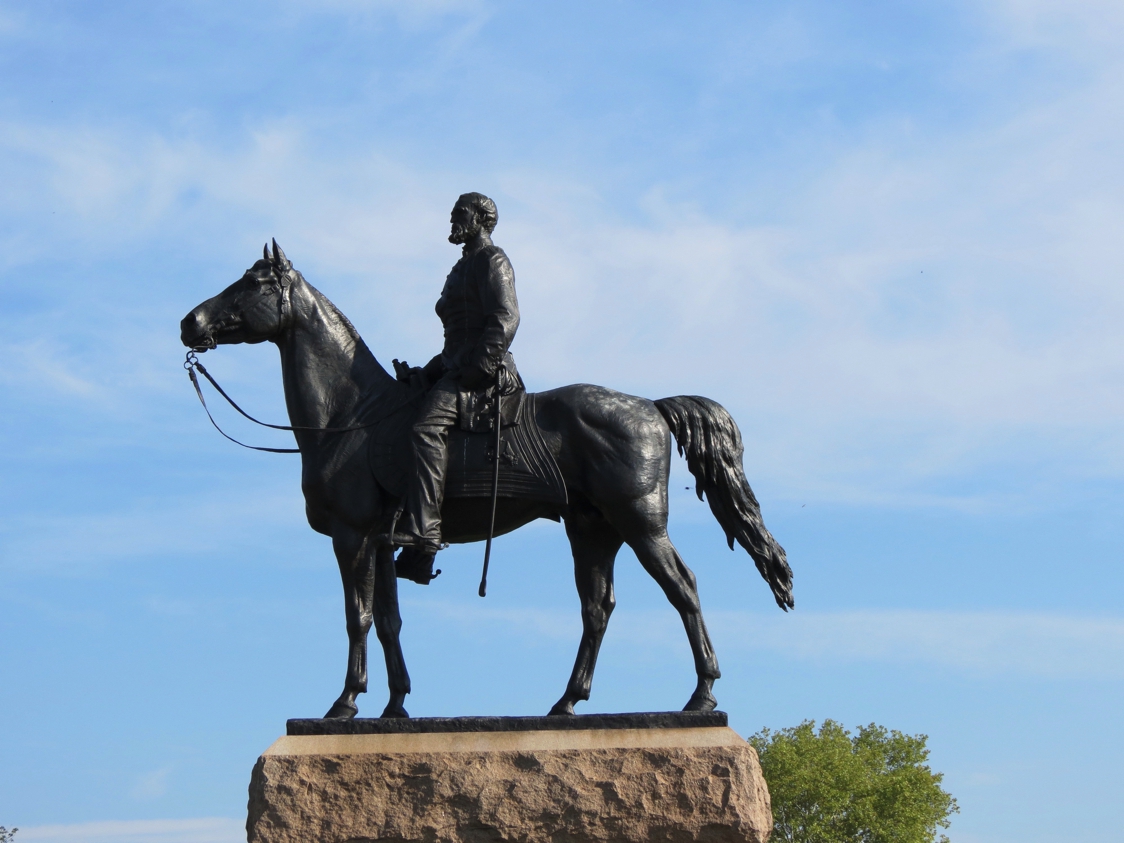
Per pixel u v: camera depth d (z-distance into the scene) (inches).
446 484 351.6
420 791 323.3
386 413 361.4
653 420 357.4
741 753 324.2
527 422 355.9
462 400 354.0
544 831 320.2
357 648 349.7
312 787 324.5
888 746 1396.4
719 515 364.8
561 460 353.4
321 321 370.3
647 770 323.3
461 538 364.8
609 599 362.9
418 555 364.8
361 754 327.6
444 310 373.7
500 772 324.2
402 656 358.9
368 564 354.3
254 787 328.8
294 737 332.5
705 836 318.7
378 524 356.5
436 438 348.5
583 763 324.5
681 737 328.2
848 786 1267.2
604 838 319.3
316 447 361.1
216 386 370.9
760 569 360.8
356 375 367.2
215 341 367.6
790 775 1264.8
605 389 360.8
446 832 320.2
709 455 362.3
